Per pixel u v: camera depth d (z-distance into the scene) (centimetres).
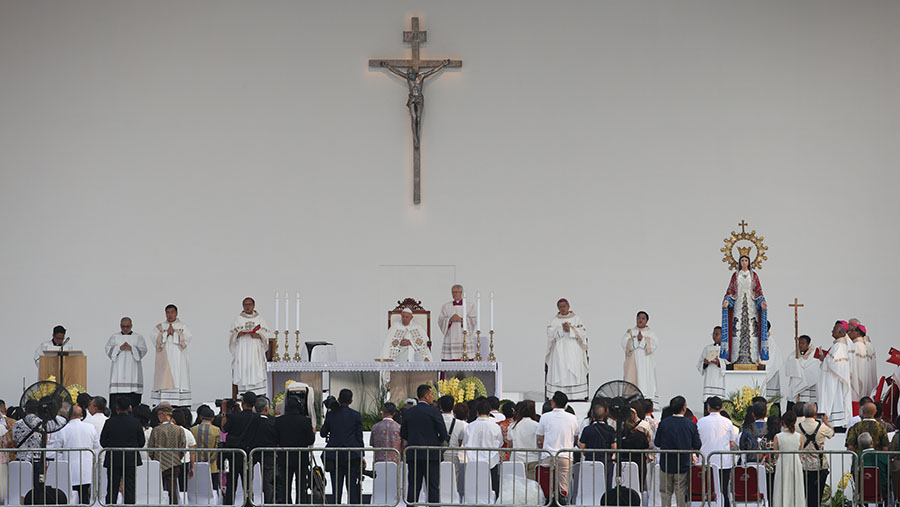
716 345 8600
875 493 5388
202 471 5531
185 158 9844
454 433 5756
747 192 9831
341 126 9931
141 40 9856
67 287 9712
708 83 9888
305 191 9894
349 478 5509
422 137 9950
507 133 9931
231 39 9912
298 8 9956
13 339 9644
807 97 9844
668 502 5416
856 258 9769
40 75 9781
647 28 9925
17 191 9725
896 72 9838
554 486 5428
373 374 7694
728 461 5706
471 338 8819
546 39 9969
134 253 9769
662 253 9831
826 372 7756
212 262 9812
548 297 9844
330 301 9844
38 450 5200
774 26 9888
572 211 9894
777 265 9788
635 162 9881
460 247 9888
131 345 8838
